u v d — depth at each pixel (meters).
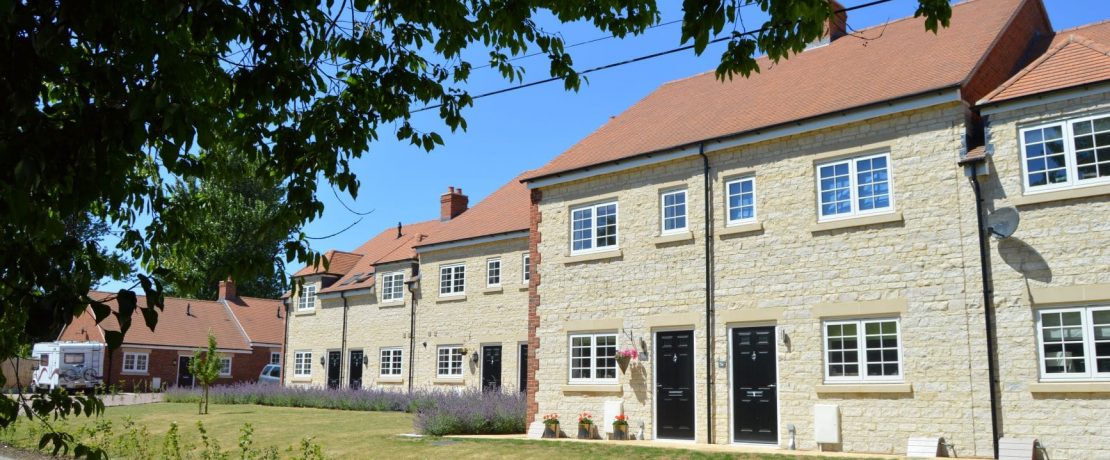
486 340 29.78
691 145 18.55
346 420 23.88
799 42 6.87
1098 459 13.12
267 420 24.28
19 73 4.23
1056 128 14.26
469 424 20.25
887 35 20.12
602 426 19.27
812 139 17.03
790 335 16.73
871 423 15.47
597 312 19.89
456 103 8.14
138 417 26.20
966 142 15.08
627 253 19.59
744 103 19.89
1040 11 18.78
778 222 17.27
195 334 49.56
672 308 18.58
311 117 6.85
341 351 36.59
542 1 8.09
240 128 6.89
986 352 14.35
